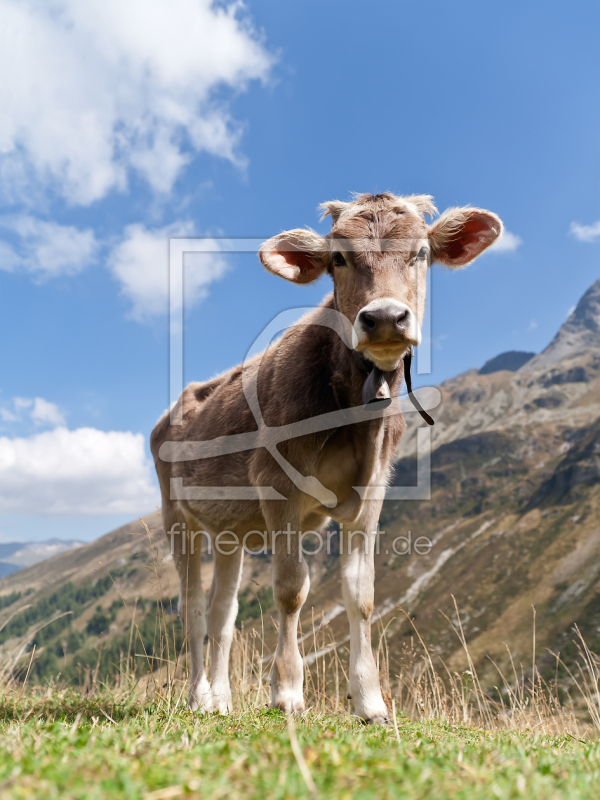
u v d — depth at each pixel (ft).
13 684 16.79
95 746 6.61
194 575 19.34
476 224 15.85
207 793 4.68
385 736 9.28
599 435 458.09
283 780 5.01
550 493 423.64
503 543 365.81
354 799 4.68
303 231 15.11
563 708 14.97
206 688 16.62
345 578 14.25
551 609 270.67
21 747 6.46
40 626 18.67
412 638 17.48
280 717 11.82
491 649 247.09
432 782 5.42
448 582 335.88
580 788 5.78
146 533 17.79
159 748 6.70
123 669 17.98
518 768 6.60
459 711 15.47
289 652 13.44
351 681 13.42
